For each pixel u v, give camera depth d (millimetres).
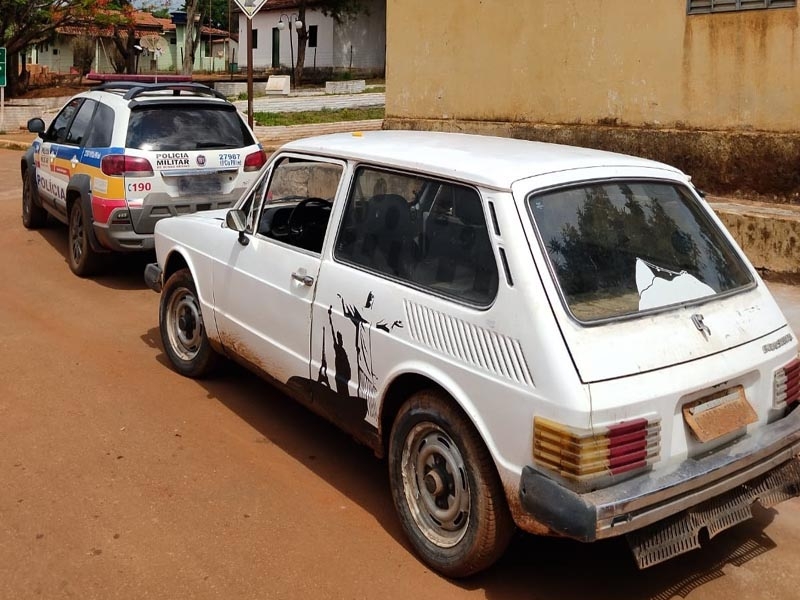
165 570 3729
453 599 3582
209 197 8289
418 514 3865
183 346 6086
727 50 8930
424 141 4598
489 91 11297
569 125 10461
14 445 4906
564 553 3980
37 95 30969
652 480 3234
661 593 3670
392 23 12328
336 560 3842
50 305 7754
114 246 8023
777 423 3773
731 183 9141
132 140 7996
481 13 11195
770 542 4102
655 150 9648
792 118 8594
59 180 9156
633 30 9664
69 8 28719
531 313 3312
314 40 40312
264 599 3539
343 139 4848
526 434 3279
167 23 49750
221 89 26719
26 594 3545
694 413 3430
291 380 4738
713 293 3812
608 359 3266
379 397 4031
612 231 3734
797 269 7957
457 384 3572
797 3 8344
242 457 4852
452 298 3662
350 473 4711
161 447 4941
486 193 3656
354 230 4328
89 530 4031
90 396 5664
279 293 4738
